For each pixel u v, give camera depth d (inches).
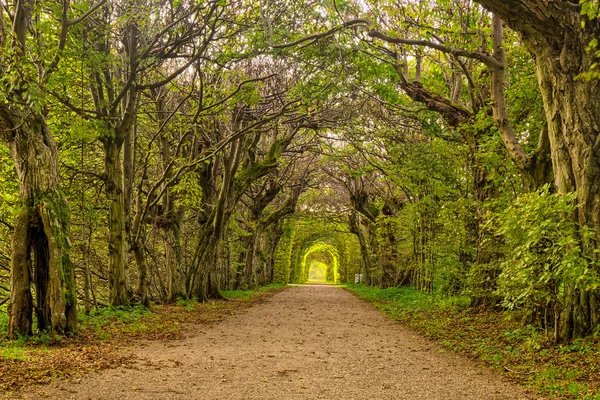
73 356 304.8
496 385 257.0
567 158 335.9
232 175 812.0
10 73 331.3
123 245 560.1
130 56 524.1
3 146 510.6
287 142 898.1
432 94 583.8
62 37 384.2
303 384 256.5
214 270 893.2
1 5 368.8
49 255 367.6
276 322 565.6
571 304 327.9
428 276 777.6
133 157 617.0
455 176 697.6
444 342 395.2
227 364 305.9
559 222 291.0
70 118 453.1
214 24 514.0
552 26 325.4
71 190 561.0
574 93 328.2
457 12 506.6
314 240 2496.3
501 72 409.4
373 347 385.7
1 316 485.4
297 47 497.0
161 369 285.1
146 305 609.6
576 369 270.8
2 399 207.9
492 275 551.5
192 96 634.8
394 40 415.2
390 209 1255.5
